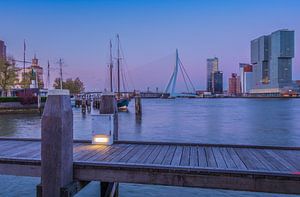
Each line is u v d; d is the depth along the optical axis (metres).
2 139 11.17
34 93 70.81
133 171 7.08
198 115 58.84
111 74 84.00
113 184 9.88
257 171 6.54
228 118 50.94
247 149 9.43
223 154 8.68
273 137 28.16
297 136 28.72
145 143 10.21
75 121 45.12
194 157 8.30
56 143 6.82
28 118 51.25
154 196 10.45
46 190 6.82
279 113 63.97
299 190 6.35
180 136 28.95
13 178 12.07
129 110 76.12
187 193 10.67
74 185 7.10
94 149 9.34
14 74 72.44
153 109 85.19
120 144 10.16
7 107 60.12
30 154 8.71
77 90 132.12
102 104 11.09
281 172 6.48
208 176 6.71
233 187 6.59
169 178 6.89
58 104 6.91
